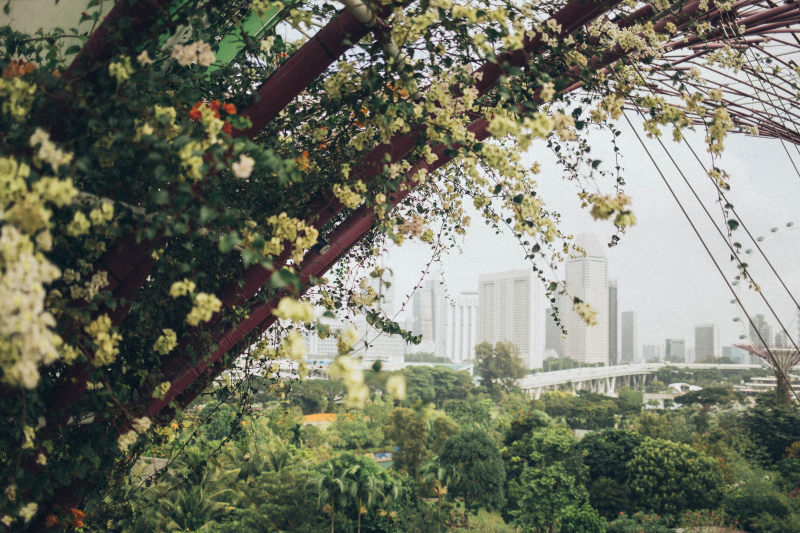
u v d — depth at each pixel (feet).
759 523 68.85
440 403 240.94
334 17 5.89
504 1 5.73
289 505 55.26
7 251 2.72
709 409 192.95
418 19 4.87
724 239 5.90
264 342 7.27
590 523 62.75
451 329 588.09
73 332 4.51
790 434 104.53
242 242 4.10
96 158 4.51
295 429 80.48
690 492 76.07
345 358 3.11
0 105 4.25
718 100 5.62
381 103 5.49
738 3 7.85
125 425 5.76
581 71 6.30
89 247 4.72
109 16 5.10
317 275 6.88
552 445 86.74
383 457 131.85
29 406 4.59
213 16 5.57
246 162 3.81
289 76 5.94
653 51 6.51
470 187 8.63
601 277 547.49
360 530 64.03
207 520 49.24
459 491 88.17
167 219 4.27
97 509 7.15
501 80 5.16
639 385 407.23
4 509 4.61
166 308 5.85
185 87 5.17
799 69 7.13
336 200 6.27
